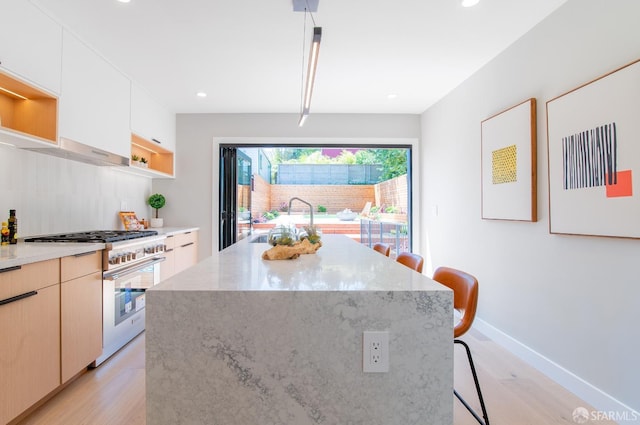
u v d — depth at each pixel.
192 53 2.88
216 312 1.03
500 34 2.61
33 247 2.09
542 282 2.43
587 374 2.05
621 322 1.85
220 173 4.60
